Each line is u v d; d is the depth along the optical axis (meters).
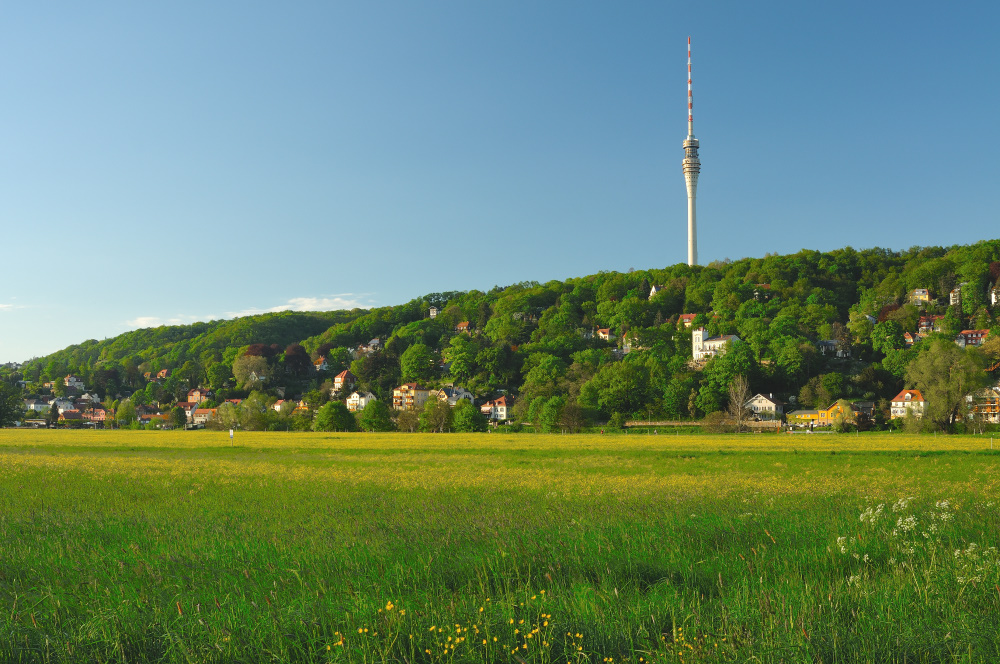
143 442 72.00
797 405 147.50
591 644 7.87
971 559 10.30
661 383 139.12
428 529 15.40
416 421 120.88
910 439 69.88
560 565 11.15
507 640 7.98
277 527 15.95
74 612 9.50
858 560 10.93
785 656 7.43
